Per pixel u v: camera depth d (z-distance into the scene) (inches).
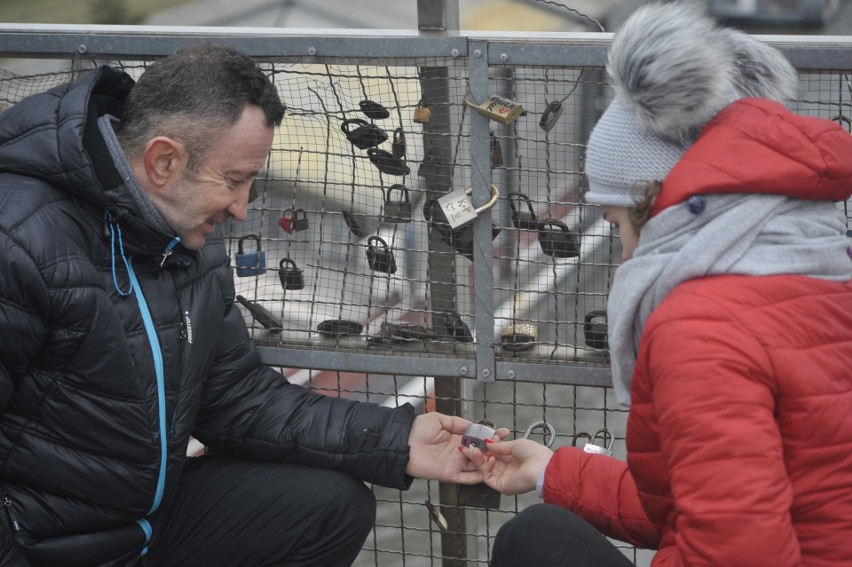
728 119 54.9
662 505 57.9
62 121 66.2
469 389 89.5
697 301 52.1
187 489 79.0
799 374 50.8
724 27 59.8
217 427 80.1
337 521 78.2
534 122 77.2
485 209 76.7
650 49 54.9
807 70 72.0
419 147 79.3
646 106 55.1
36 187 66.4
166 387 72.1
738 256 53.4
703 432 49.5
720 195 53.7
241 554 78.4
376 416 79.3
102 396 68.7
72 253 66.4
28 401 67.9
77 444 69.3
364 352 82.9
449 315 81.7
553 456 73.2
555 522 62.7
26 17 230.8
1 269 63.6
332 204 81.7
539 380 80.5
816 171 52.6
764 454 48.9
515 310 80.7
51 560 70.7
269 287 87.0
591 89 75.0
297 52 77.6
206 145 66.6
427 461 78.9
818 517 51.8
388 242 81.2
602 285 79.4
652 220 55.4
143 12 237.9
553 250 77.7
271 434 79.4
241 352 80.1
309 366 84.4
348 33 76.5
